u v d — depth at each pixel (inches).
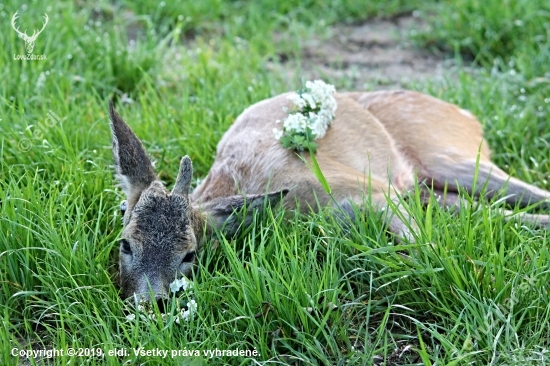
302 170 310.3
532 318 256.7
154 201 266.8
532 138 380.2
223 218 288.7
